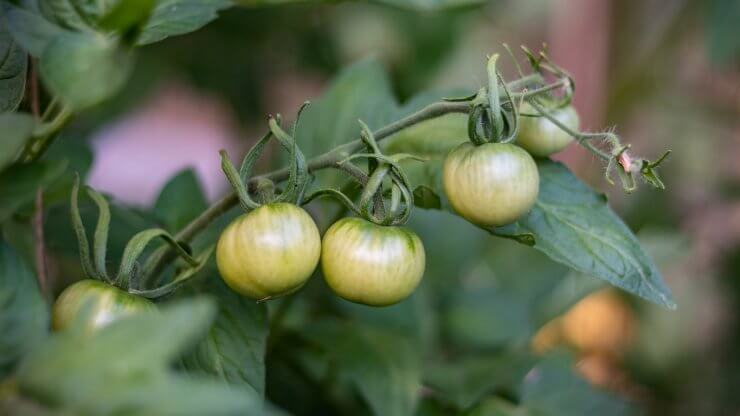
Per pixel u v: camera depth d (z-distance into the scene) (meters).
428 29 0.68
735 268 0.68
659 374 0.65
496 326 0.50
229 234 0.34
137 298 0.34
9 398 0.28
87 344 0.28
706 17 0.65
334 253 0.35
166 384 0.27
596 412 0.48
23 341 0.30
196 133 1.10
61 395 0.27
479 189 0.35
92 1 0.34
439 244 0.51
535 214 0.38
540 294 0.52
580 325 0.64
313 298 0.48
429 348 0.49
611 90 0.68
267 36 0.68
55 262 0.50
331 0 0.40
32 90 0.36
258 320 0.37
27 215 0.40
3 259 0.31
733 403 0.66
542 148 0.38
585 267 0.37
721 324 0.67
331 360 0.44
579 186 0.38
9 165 0.32
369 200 0.35
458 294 0.51
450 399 0.45
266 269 0.34
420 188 0.38
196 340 0.36
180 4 0.38
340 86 0.44
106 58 0.32
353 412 0.47
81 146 0.45
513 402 0.46
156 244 0.41
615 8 0.66
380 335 0.46
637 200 0.66
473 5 0.41
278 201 0.34
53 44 0.33
